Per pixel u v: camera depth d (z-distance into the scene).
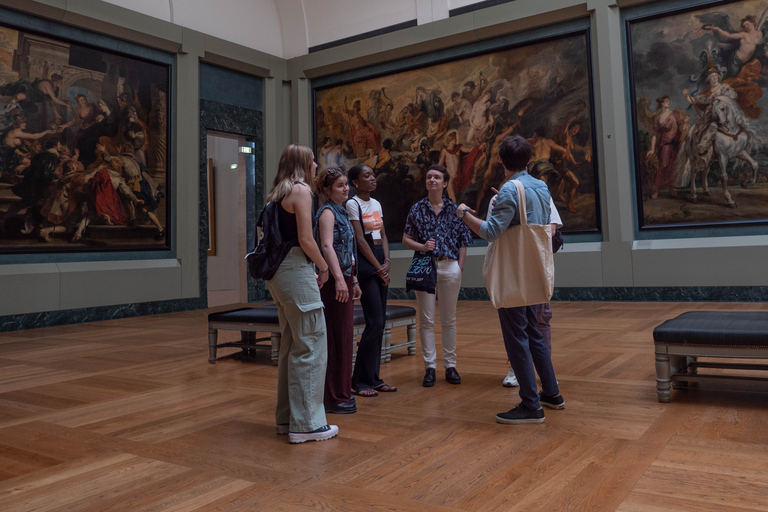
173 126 13.91
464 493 2.69
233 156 20.25
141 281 12.88
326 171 4.17
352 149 16.03
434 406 4.36
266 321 6.29
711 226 11.53
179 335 9.14
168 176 13.77
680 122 11.84
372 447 3.44
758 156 11.16
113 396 5.02
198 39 14.34
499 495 2.65
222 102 15.24
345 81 16.03
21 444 3.70
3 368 6.58
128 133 12.99
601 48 12.41
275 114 16.39
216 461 3.27
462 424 3.85
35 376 6.05
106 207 12.53
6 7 11.05
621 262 12.13
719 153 11.48
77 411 4.53
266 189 16.25
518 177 3.90
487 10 13.66
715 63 11.53
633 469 2.92
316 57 16.22
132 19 12.91
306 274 3.56
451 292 5.09
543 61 13.31
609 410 4.07
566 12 12.81
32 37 11.44
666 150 11.98
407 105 15.15
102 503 2.71
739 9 11.32
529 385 3.80
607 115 12.34
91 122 12.34
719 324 4.22
